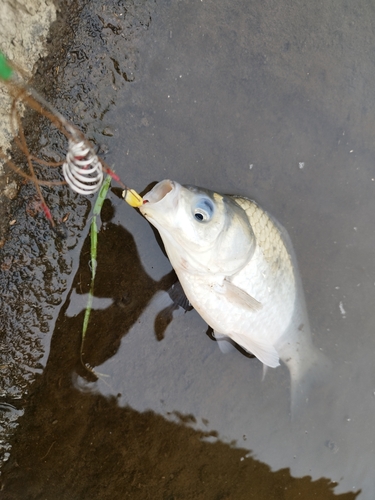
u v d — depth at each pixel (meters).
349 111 0.39
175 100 0.36
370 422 0.40
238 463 0.38
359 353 0.40
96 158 0.29
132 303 0.36
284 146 0.38
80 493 0.35
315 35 0.38
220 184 0.37
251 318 0.37
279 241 0.37
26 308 0.35
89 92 0.35
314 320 0.40
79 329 0.36
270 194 0.38
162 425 0.37
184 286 0.36
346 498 0.40
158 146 0.36
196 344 0.38
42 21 0.32
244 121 0.37
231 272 0.35
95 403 0.36
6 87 0.31
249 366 0.39
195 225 0.33
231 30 0.37
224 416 0.38
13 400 0.35
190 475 0.37
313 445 0.39
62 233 0.35
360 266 0.40
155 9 0.35
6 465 0.34
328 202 0.39
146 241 0.36
